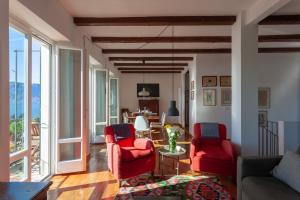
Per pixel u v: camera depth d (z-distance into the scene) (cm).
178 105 1229
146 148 426
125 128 460
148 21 422
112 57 798
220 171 392
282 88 733
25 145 323
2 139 218
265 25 462
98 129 735
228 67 743
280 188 239
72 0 356
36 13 290
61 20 373
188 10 397
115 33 525
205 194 337
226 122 741
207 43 612
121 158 368
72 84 460
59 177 409
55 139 420
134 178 402
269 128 647
